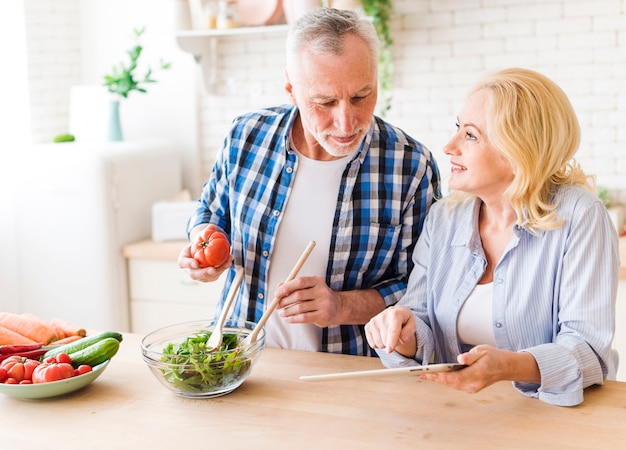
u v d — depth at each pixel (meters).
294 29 1.91
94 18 4.13
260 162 2.19
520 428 1.57
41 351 1.93
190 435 1.58
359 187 2.14
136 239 3.70
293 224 2.15
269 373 1.89
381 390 1.77
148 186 3.76
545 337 1.85
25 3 3.84
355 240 2.14
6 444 1.57
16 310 3.79
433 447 1.51
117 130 3.87
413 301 2.03
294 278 1.92
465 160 1.83
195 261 1.98
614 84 3.42
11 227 3.77
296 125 2.17
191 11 3.79
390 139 2.16
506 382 1.80
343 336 2.19
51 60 4.02
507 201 1.87
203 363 1.70
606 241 1.76
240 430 1.60
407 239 2.17
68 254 3.59
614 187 3.49
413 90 3.70
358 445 1.52
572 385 1.66
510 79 1.79
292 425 1.61
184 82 4.01
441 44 3.62
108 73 4.15
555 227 1.77
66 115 4.15
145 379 1.88
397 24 3.67
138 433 1.60
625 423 1.58
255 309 2.21
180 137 4.07
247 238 2.19
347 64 1.83
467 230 1.93
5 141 3.96
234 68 3.95
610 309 1.73
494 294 1.87
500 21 3.52
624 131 3.44
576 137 1.81
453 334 1.94
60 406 1.74
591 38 3.42
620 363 3.03
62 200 3.56
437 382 1.63
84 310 3.61
